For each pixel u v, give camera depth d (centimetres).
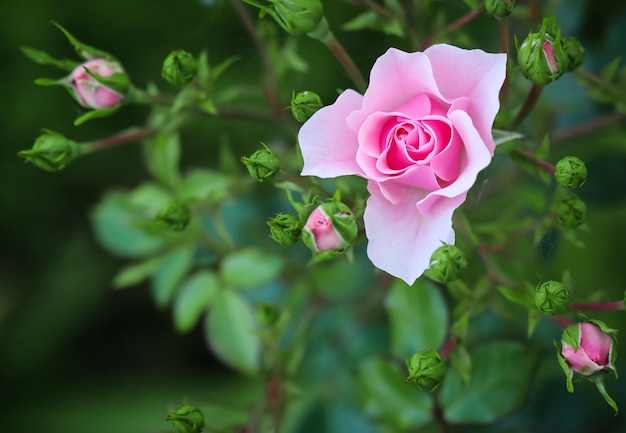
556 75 53
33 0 79
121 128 81
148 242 68
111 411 80
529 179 65
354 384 63
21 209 83
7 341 83
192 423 57
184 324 66
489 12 54
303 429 67
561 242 69
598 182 69
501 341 60
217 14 69
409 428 61
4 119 80
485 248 59
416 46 59
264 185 67
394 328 60
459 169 52
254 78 70
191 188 66
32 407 81
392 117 52
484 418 60
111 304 84
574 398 69
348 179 57
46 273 85
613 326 68
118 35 79
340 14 66
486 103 52
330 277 67
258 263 65
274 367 63
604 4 69
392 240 52
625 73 61
